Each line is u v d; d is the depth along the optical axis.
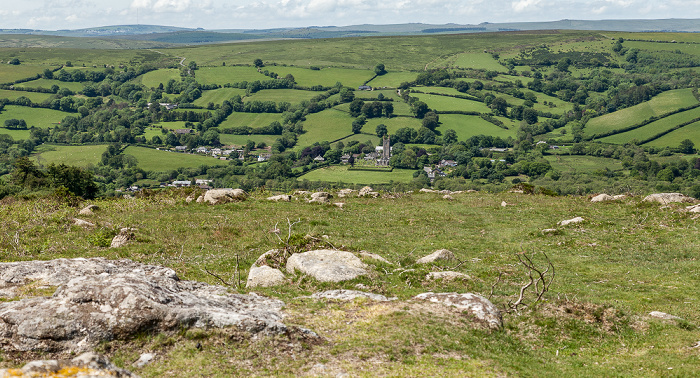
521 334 19.64
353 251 29.17
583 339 19.62
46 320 14.26
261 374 13.97
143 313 14.91
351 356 15.31
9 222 37.38
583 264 31.20
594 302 22.44
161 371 13.75
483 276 27.88
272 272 24.08
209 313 15.64
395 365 14.95
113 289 15.38
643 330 20.17
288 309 18.69
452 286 24.75
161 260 29.48
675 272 28.97
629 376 15.80
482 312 19.53
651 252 33.38
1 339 14.00
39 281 18.61
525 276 28.20
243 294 19.94
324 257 26.22
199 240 35.66
